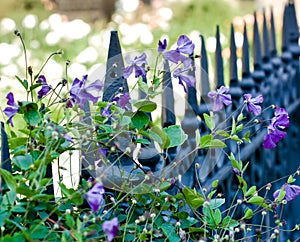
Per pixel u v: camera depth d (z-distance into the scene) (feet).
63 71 18.19
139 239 5.84
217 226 6.26
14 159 5.36
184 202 6.32
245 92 10.34
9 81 15.53
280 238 11.80
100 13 40.68
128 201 6.16
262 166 10.66
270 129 6.64
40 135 5.71
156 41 24.97
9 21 23.59
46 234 5.22
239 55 21.86
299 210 12.78
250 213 6.46
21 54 19.92
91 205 5.05
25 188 5.11
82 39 23.72
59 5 40.60
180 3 34.27
